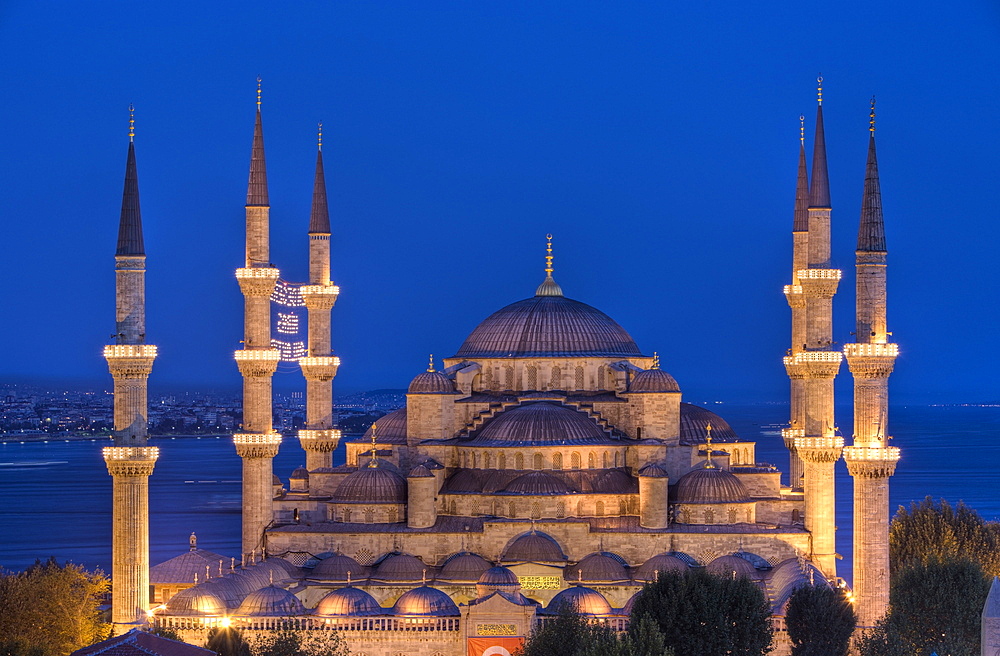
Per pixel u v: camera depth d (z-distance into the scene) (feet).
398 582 567.59
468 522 601.21
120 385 540.52
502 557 571.69
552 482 594.65
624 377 648.79
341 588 538.06
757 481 633.20
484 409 652.48
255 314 616.39
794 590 514.68
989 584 525.34
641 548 585.63
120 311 547.90
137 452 532.73
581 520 592.19
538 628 496.64
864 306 546.26
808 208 635.25
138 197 552.41
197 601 520.83
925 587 515.50
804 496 605.31
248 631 513.04
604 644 444.96
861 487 540.93
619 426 647.15
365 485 606.96
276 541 599.57
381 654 513.04
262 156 628.28
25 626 523.70
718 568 550.36
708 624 483.92
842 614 503.61
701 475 602.44
